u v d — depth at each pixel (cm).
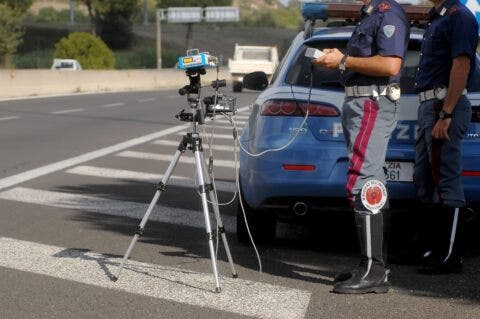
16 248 823
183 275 729
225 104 699
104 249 830
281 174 755
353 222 968
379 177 680
